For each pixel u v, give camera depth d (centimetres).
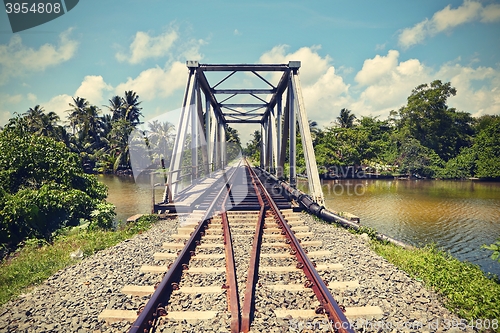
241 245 546
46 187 846
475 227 1139
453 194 2098
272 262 462
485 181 3259
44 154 964
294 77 1316
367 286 383
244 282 388
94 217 869
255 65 1380
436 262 494
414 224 1181
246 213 818
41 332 297
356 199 1819
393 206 1581
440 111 4112
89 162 4222
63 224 815
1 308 348
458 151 4212
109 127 4619
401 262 489
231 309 309
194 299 348
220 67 1398
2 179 877
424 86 4334
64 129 4066
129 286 381
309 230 674
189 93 1312
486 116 5028
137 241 601
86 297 362
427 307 341
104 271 444
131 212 1307
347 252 520
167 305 335
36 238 710
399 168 3653
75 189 949
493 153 3338
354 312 318
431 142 4097
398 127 4697
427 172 3528
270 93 1888
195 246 541
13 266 516
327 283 384
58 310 336
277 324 296
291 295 353
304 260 433
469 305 349
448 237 1005
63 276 431
